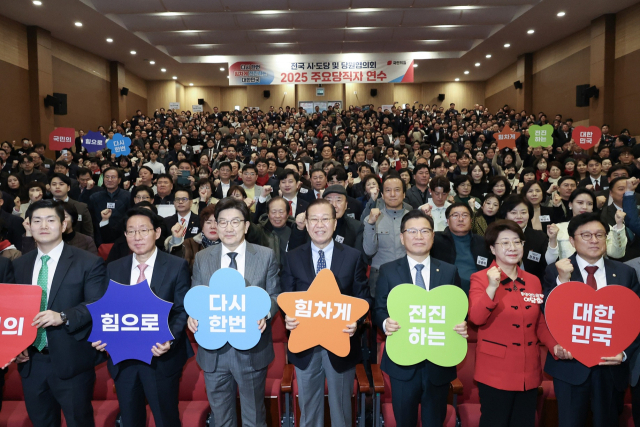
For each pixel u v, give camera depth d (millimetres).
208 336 2254
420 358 2221
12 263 2424
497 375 2248
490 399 2273
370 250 3117
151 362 2293
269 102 20469
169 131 13258
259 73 14445
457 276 2424
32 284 2361
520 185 5527
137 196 4383
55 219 2342
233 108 21031
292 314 2279
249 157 9391
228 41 13414
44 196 4402
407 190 5008
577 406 2260
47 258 2371
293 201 4508
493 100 19375
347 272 2457
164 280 2385
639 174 6121
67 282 2332
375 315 2424
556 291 2182
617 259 3211
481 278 2355
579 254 2391
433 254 3146
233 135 12602
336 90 20375
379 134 11414
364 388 2479
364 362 3053
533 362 2256
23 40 11828
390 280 2400
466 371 2762
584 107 12984
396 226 3420
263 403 2467
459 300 2211
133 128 14766
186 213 4051
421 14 11750
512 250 2256
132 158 9539
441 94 20234
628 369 2299
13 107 11352
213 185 5617
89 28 12305
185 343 2461
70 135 8234
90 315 2295
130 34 12812
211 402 2383
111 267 2439
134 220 2361
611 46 11758
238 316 2246
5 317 2162
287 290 2506
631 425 2617
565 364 2283
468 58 16219
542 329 2320
